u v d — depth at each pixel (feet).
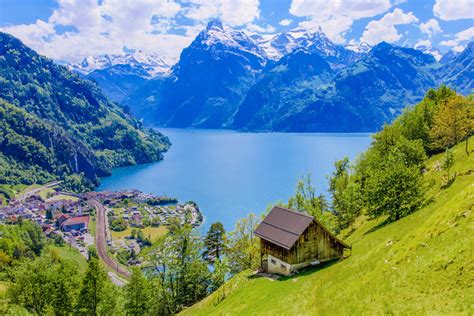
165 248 269.64
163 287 266.98
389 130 375.25
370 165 342.85
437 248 127.24
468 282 104.99
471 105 345.31
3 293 298.76
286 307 152.15
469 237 120.16
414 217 205.36
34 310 253.65
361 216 328.49
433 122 377.91
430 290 111.34
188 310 233.76
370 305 120.57
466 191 145.69
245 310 168.45
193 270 272.92
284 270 205.77
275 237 209.46
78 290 250.37
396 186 234.99
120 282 532.32
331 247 209.67
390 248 156.66
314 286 164.76
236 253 289.74
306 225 202.28
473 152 280.31
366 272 148.77
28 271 263.29
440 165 297.53
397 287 122.01
